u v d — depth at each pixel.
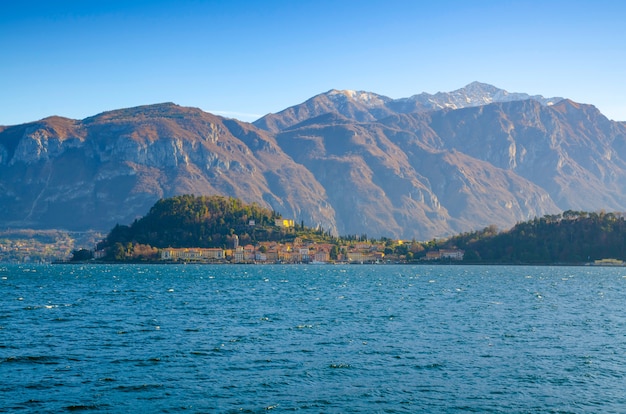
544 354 110.75
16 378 93.88
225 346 117.06
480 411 81.00
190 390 88.56
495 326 142.62
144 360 105.25
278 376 95.44
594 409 81.81
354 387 90.12
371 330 136.38
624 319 156.50
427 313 168.38
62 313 166.50
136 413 79.81
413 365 102.19
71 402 83.50
